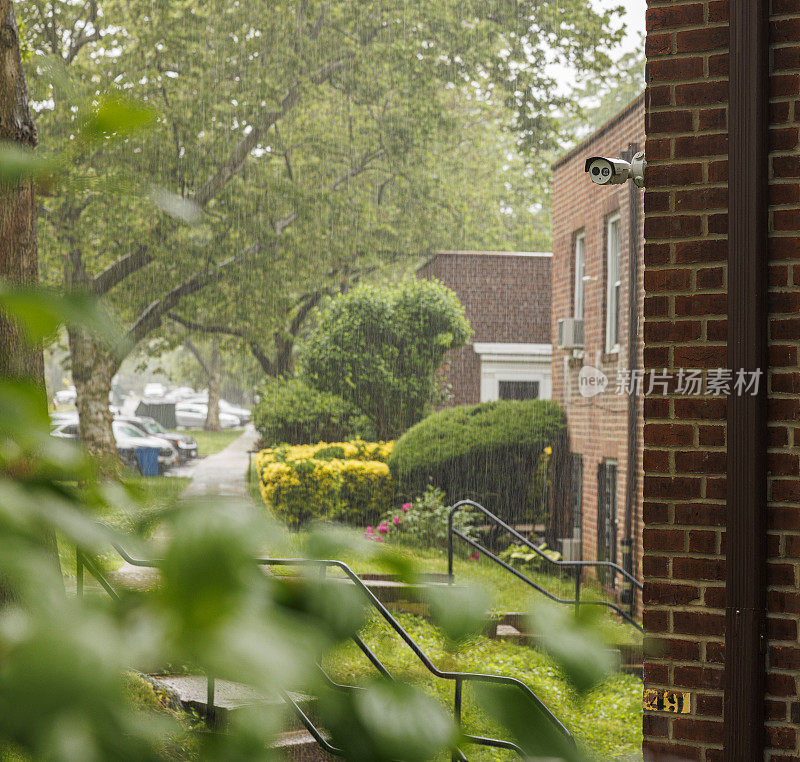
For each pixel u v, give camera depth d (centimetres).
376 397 1827
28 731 48
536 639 81
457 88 2408
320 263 2311
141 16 2245
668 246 485
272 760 63
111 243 2030
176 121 2239
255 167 2314
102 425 1789
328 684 66
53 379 1798
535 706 76
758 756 452
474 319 1905
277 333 2267
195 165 2255
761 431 460
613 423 1339
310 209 2302
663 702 470
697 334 479
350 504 1512
